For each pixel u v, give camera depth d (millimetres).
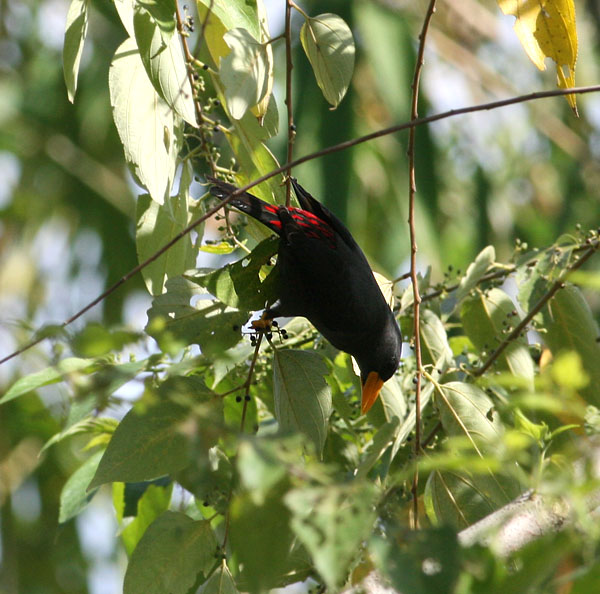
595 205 16969
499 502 5602
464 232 16297
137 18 5824
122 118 6043
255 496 3066
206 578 5465
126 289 15445
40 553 13750
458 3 17078
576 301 6766
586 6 17859
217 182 6582
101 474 5219
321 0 13555
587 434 6180
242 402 6734
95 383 3436
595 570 3002
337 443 6895
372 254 15094
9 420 11289
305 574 5434
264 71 5883
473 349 8086
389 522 3262
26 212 15820
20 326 3639
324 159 12805
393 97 13656
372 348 7391
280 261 6836
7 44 16016
